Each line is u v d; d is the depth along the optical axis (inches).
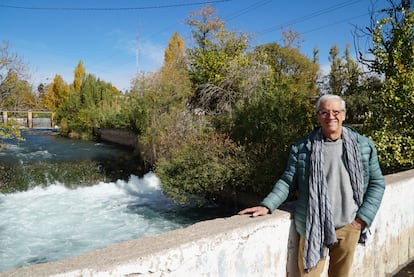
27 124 1433.3
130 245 62.2
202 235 67.8
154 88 665.0
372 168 83.8
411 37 217.3
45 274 49.5
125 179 588.4
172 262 60.7
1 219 388.8
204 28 713.0
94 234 356.2
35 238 340.8
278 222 82.2
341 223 81.2
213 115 511.5
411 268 128.1
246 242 74.6
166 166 414.6
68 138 1221.1
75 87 2079.2
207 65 666.8
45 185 529.3
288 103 385.7
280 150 364.5
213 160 381.1
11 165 602.9
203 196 450.6
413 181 132.5
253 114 398.3
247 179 366.0
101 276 52.2
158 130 571.2
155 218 411.2
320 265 81.4
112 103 1230.9
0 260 290.8
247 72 577.6
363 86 241.0
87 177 582.2
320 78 915.4
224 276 70.3
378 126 220.4
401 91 204.8
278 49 896.3
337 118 80.4
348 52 901.8
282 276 84.3
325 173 81.7
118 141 998.4
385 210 118.0
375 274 116.6
